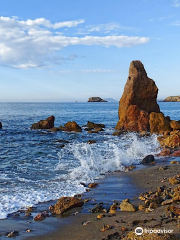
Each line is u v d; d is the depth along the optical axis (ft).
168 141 62.75
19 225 21.42
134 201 26.21
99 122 144.77
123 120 100.68
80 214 23.39
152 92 105.09
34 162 46.68
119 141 73.56
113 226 20.07
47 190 30.58
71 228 20.51
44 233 19.89
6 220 22.45
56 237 19.16
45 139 77.56
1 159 49.34
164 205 23.89
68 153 55.11
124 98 104.63
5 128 107.45
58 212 23.76
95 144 67.00
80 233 19.43
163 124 88.12
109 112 252.42
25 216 23.30
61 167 42.60
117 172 39.60
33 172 39.42
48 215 23.38
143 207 23.72
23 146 64.75
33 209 24.94
